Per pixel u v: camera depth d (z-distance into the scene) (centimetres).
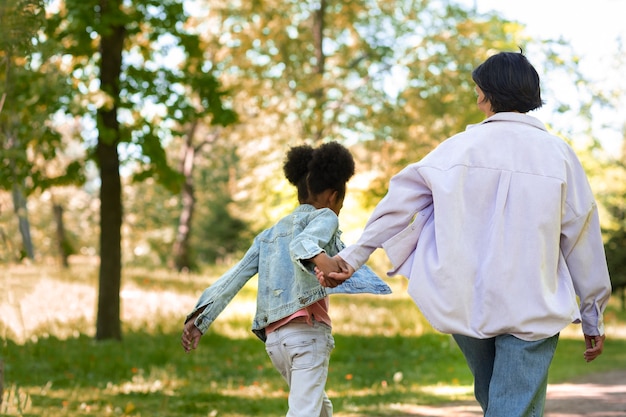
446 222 300
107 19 1102
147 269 2605
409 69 1770
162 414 680
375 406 729
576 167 314
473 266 299
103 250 1196
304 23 2197
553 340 301
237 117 1235
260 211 2158
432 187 304
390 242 311
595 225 313
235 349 1195
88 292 1655
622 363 1138
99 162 1198
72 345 1113
